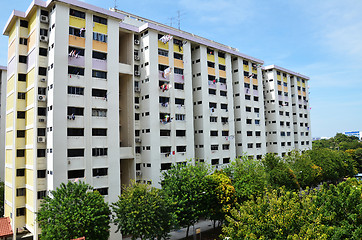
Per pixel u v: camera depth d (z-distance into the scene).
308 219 15.32
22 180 31.66
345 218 16.33
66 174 27.97
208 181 30.28
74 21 30.14
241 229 15.80
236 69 51.41
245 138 50.28
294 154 50.75
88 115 30.08
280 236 14.52
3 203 37.75
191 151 40.66
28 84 31.94
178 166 30.31
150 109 36.44
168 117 37.00
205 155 42.53
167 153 37.62
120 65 35.06
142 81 37.94
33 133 29.39
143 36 38.28
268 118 60.69
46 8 30.48
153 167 35.78
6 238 30.98
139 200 23.16
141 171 37.00
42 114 29.66
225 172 36.72
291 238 13.55
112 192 30.80
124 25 36.66
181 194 28.02
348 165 62.41
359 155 77.81
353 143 101.88
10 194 33.28
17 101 32.03
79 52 30.34
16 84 32.09
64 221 21.03
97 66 31.38
